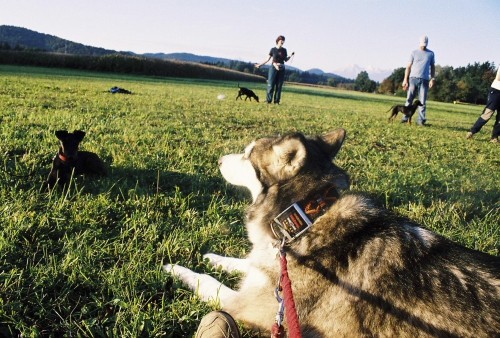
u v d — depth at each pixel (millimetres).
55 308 1505
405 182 3375
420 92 8938
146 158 3371
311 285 1324
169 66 34906
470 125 10656
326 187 1433
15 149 3174
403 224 1362
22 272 1603
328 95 23828
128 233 2082
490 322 1087
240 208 2576
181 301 1597
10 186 2438
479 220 2668
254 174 1649
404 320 1142
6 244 1770
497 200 3209
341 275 1282
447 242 1326
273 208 1481
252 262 1541
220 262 1964
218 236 2205
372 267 1244
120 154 3381
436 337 1095
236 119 6629
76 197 2434
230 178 1805
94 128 4406
